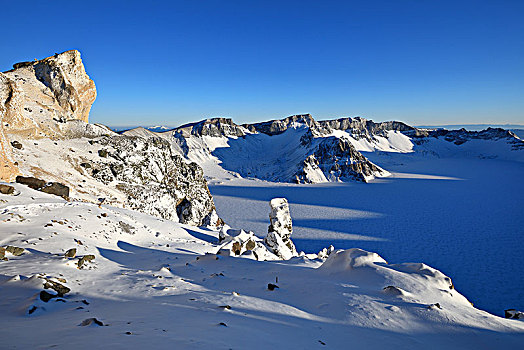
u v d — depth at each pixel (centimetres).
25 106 4694
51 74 5647
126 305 844
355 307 924
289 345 566
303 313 882
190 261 1780
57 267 1279
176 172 6106
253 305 910
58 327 556
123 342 448
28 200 2478
